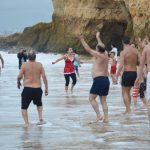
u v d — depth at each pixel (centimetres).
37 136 1210
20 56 4497
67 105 1881
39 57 7781
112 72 2872
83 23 8706
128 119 1477
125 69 1572
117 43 8369
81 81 3108
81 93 2369
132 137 1170
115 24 8356
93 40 8581
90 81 3105
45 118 1528
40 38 10888
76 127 1340
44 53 10000
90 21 8588
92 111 1691
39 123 1406
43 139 1166
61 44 9625
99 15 8425
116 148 1045
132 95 1934
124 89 1588
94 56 1418
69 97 2184
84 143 1106
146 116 1538
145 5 6181
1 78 3362
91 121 1451
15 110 1731
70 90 2522
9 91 2456
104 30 8462
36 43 11044
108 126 1348
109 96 2197
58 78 3350
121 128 1309
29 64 1391
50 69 4450
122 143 1098
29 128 1338
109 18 8331
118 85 2806
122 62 1560
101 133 1234
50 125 1385
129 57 1556
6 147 1077
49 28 10762
